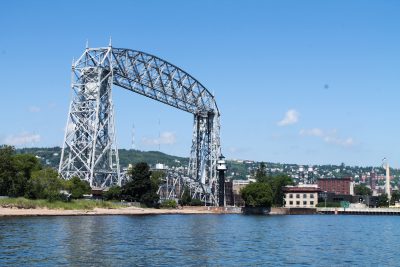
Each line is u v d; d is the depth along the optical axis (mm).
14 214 121938
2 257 52719
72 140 165625
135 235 82438
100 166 169125
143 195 184875
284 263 56375
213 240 79875
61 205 144375
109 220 120062
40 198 144375
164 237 81500
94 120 163750
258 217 180875
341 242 84188
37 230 82438
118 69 173750
